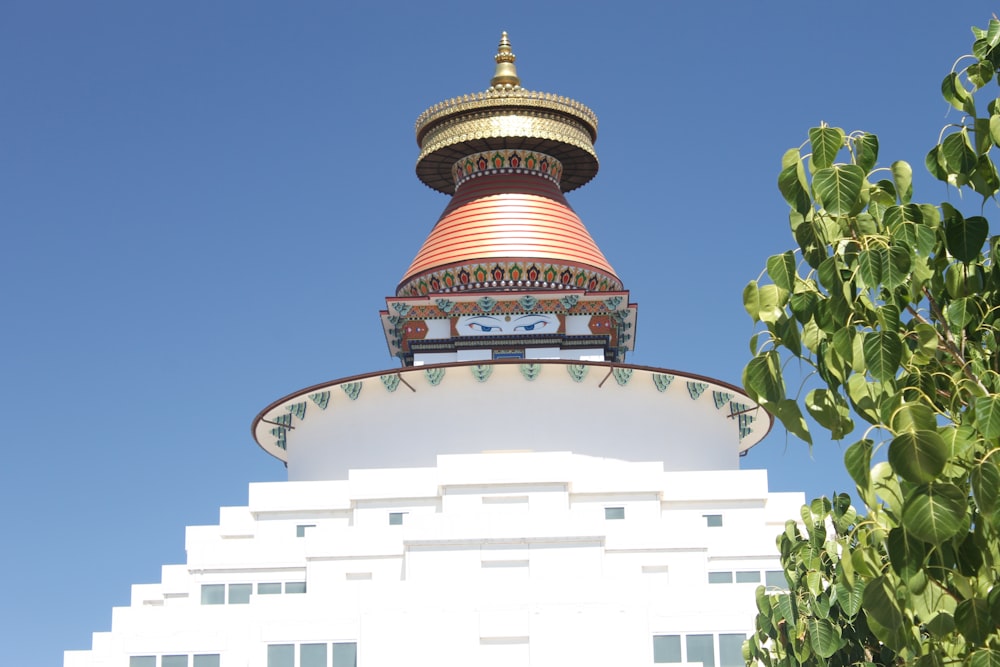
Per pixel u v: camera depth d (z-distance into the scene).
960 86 16.89
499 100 58.34
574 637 42.41
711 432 55.66
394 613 42.69
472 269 56.50
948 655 17.45
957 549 15.38
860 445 15.96
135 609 43.97
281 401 56.19
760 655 31.33
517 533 46.06
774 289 17.11
